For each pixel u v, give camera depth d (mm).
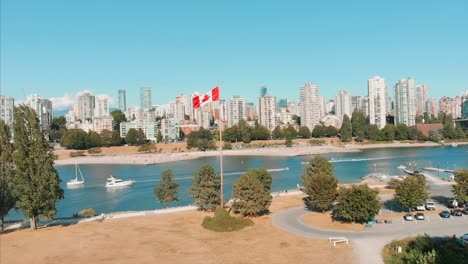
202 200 109875
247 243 78562
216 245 77250
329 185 104250
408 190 102812
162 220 99938
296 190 148000
